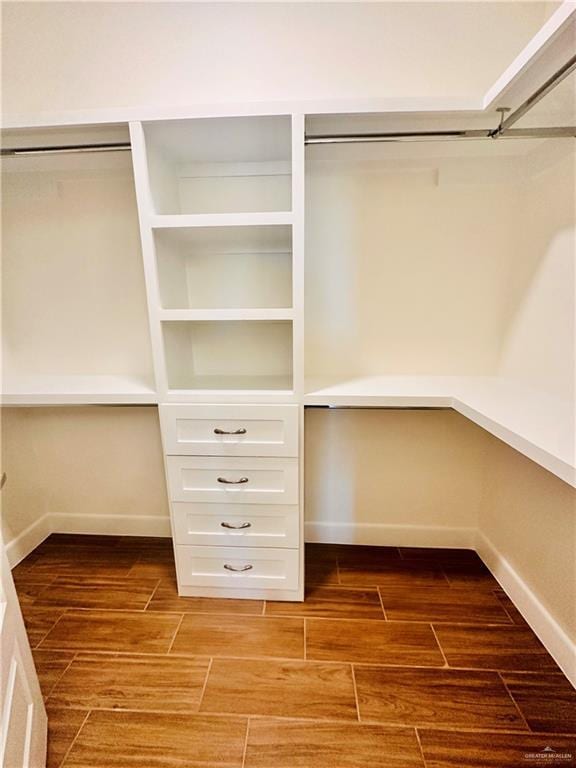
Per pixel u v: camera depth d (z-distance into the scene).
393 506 1.90
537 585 1.40
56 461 2.00
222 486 1.50
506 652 1.34
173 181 1.53
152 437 1.93
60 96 1.54
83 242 1.71
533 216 1.44
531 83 1.03
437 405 1.38
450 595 1.60
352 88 1.48
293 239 1.26
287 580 1.56
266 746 1.06
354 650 1.35
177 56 1.48
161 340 1.40
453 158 1.49
